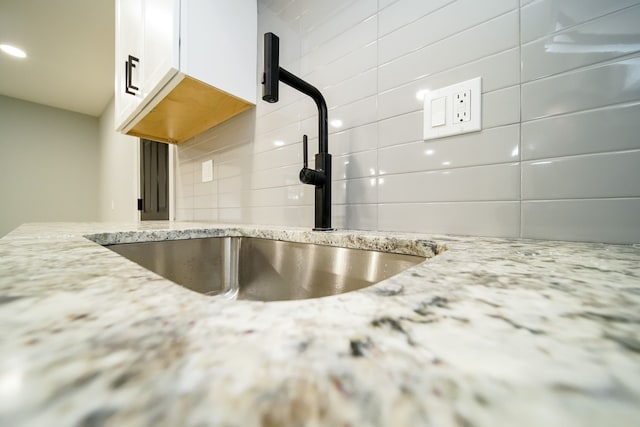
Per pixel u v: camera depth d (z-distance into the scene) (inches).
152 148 83.2
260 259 32.6
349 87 31.7
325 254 26.3
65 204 136.8
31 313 5.8
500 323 5.6
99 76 100.3
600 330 5.3
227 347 4.5
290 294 29.0
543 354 4.5
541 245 17.4
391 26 28.5
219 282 33.8
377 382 3.7
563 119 19.8
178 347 4.5
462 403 3.3
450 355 4.4
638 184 17.4
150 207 82.6
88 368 3.8
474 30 23.5
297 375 3.8
